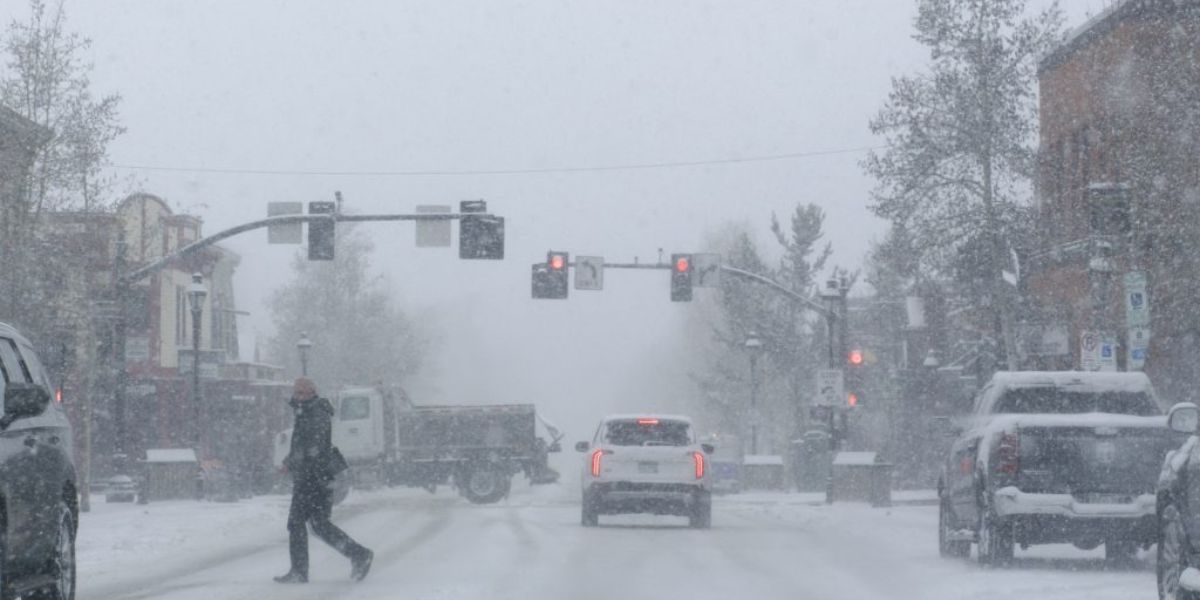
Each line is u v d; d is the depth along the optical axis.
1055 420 17.14
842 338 42.25
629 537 23.80
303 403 16.20
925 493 44.00
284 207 35.59
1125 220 24.06
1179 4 28.20
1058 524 16.94
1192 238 25.83
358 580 16.27
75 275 32.12
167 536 23.06
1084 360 23.47
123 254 34.41
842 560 19.33
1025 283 36.66
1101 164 35.47
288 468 16.11
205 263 65.19
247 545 22.02
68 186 31.34
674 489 26.19
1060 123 38.72
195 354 38.59
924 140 38.88
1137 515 16.84
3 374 11.58
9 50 31.33
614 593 15.11
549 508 34.97
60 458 12.48
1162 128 26.53
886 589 15.53
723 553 20.48
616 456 26.41
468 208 35.16
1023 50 38.88
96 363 35.03
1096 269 23.91
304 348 53.19
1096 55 35.69
